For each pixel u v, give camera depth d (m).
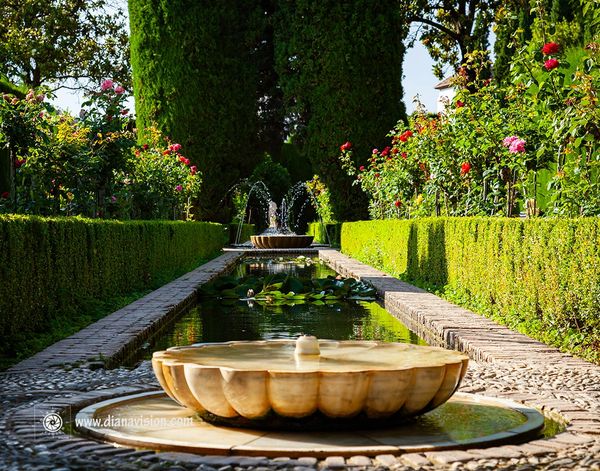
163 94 23.28
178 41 23.16
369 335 7.51
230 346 4.51
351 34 22.83
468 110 10.21
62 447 3.33
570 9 11.31
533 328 6.82
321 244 26.69
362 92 22.98
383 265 15.88
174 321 8.59
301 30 23.05
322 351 4.34
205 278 12.78
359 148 23.14
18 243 6.19
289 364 3.89
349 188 23.48
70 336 6.55
